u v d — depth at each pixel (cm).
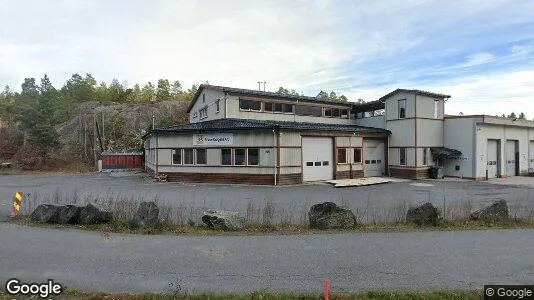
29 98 9769
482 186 2802
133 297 687
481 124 3375
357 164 3344
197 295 693
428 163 3453
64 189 2650
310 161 3012
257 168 2836
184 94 9900
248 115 3475
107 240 1102
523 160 3809
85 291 722
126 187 2736
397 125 3531
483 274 820
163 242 1080
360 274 819
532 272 833
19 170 4962
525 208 1783
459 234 1185
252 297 682
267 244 1061
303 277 800
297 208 1730
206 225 1283
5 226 1298
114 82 10862
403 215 1505
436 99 3534
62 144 6462
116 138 6862
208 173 2995
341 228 1262
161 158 3178
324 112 3969
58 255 956
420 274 818
